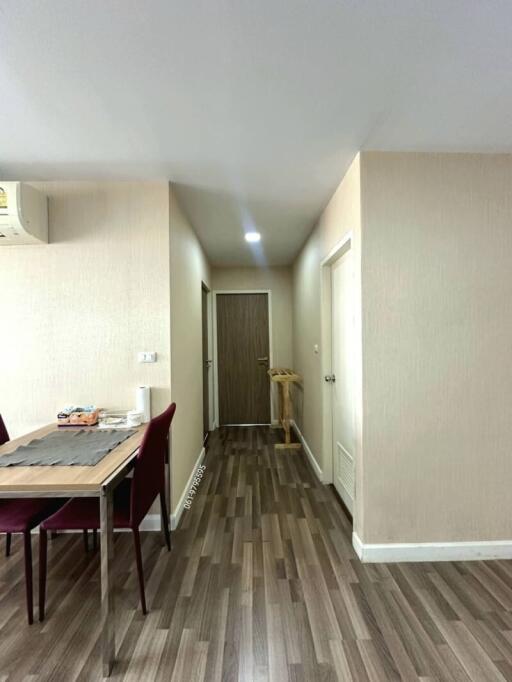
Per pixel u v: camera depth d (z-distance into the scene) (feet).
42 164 6.71
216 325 16.44
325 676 4.18
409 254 6.38
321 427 10.05
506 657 4.44
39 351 7.50
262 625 4.93
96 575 6.11
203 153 6.35
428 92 4.78
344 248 7.82
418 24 3.73
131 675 4.22
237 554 6.62
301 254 13.15
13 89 4.61
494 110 5.21
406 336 6.40
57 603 5.43
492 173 6.42
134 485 5.16
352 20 3.68
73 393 7.54
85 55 4.06
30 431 7.52
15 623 5.04
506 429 6.49
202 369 12.64
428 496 6.45
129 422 6.89
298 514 8.16
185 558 6.51
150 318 7.55
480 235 6.43
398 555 6.39
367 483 6.40
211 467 11.28
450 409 6.46
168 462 7.39
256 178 7.38
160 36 3.83
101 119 5.31
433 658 4.42
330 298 9.68
